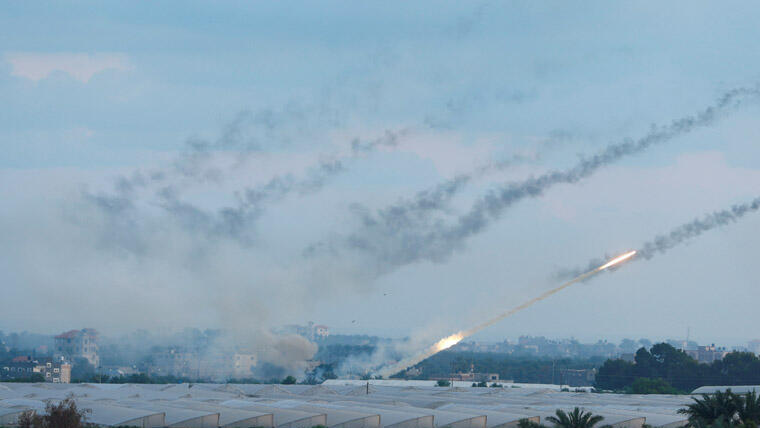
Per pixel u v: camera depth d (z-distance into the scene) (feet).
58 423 514.27
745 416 486.38
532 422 581.53
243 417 626.64
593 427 598.34
